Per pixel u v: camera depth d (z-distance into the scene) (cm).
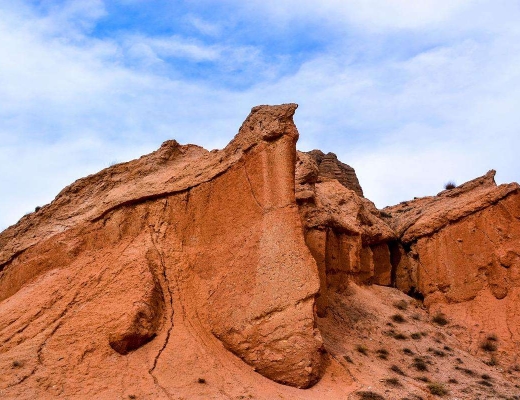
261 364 1828
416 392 1898
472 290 2905
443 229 3136
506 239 2936
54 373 1631
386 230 3306
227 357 1859
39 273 2248
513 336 2578
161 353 1778
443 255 3067
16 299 2075
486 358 2483
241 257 2073
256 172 2222
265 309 1898
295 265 1980
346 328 2462
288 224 2080
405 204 4100
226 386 1692
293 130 2248
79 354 1717
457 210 3112
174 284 2073
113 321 1811
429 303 2995
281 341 1838
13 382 1567
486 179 3353
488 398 1956
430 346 2445
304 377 1777
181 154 2752
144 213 2303
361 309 2664
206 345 1873
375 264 3247
